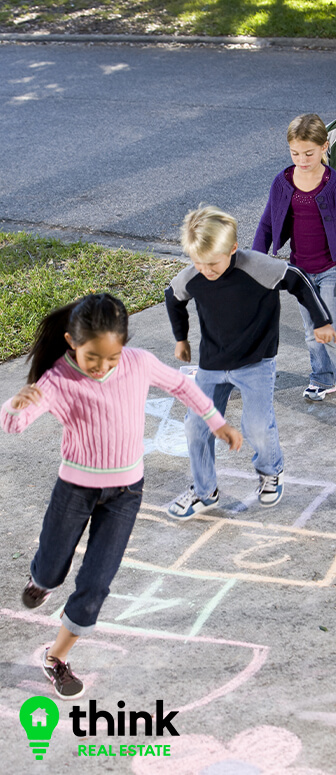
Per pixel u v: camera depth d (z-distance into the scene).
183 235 3.46
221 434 3.01
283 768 2.67
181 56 14.79
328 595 3.47
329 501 4.13
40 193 9.49
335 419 4.91
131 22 16.64
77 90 13.44
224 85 12.98
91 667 3.16
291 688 3.00
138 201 9.02
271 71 13.48
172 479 4.43
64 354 2.82
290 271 3.56
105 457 2.80
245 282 3.54
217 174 9.58
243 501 4.20
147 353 2.88
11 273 7.46
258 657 3.15
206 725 2.86
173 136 11.01
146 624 3.37
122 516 2.87
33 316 6.47
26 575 3.72
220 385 3.88
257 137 10.68
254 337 3.68
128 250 7.81
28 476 4.54
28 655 3.26
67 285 7.02
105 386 2.73
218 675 3.08
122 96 12.91
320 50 14.45
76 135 11.41
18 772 2.73
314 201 4.53
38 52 15.83
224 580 3.60
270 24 15.37
